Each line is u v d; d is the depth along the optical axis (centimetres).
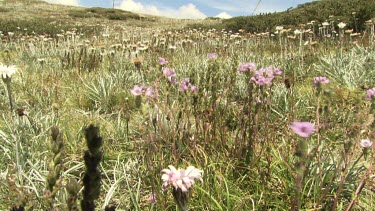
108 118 450
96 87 546
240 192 263
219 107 346
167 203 251
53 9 4228
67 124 400
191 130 358
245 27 1656
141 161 315
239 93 490
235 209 238
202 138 334
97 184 106
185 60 803
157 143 315
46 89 541
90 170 105
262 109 307
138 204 248
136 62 315
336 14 1307
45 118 409
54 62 805
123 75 614
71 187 113
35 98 518
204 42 1088
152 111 298
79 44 923
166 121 338
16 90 555
